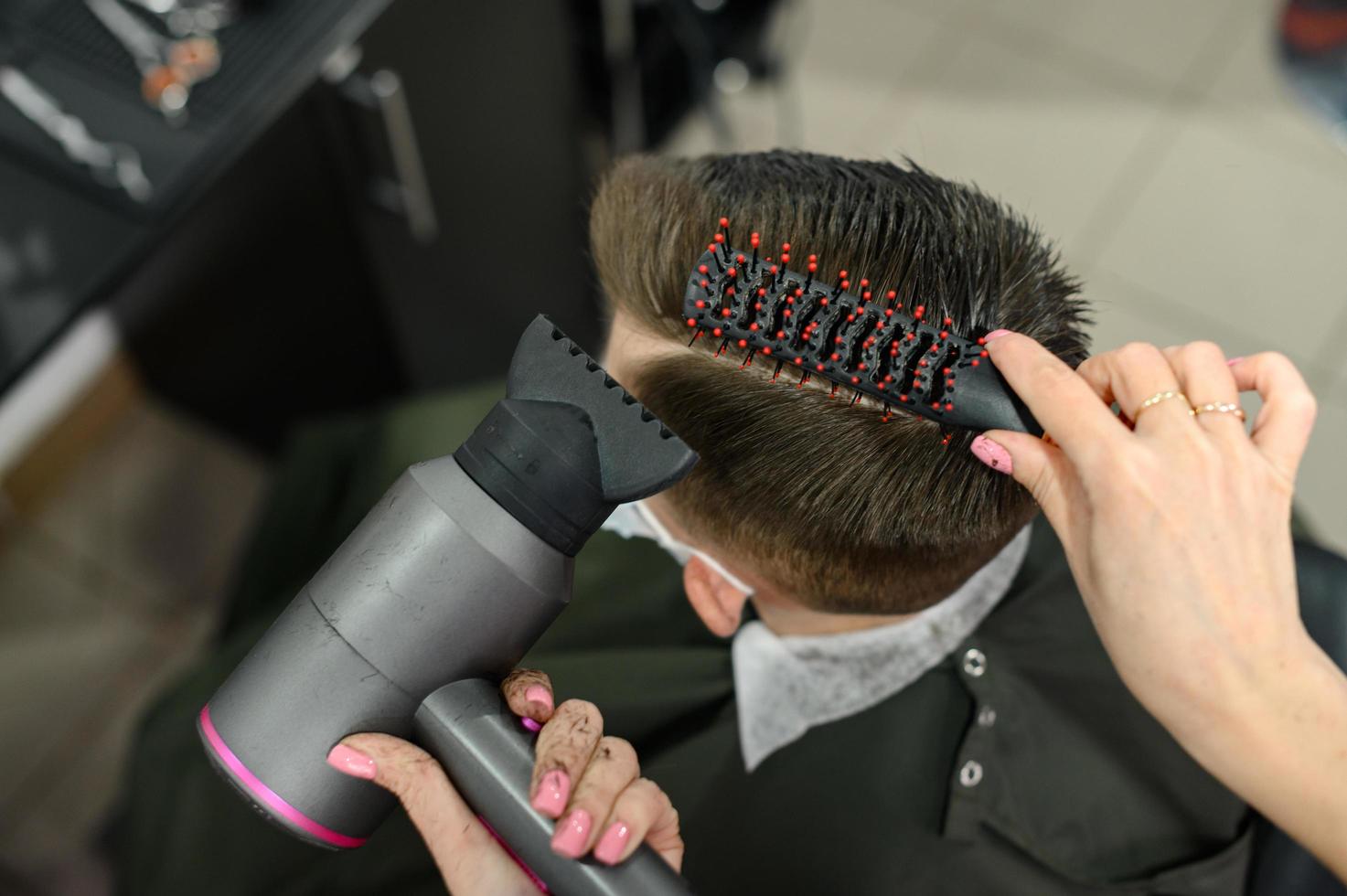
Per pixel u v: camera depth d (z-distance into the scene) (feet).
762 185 2.01
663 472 1.50
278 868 2.78
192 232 4.23
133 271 4.12
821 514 1.94
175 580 5.92
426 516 1.53
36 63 4.25
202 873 2.81
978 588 2.53
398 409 3.50
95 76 4.24
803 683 2.58
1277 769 1.80
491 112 4.88
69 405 5.67
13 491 5.77
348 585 1.57
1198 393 1.76
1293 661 1.72
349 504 3.43
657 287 1.97
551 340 1.58
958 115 7.05
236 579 3.84
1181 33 7.25
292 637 1.60
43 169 4.15
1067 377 1.73
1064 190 6.83
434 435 3.40
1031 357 1.75
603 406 1.54
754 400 1.87
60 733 5.58
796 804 2.65
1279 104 7.06
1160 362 1.78
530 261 5.77
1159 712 1.85
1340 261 6.61
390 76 4.21
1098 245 6.68
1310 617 2.76
